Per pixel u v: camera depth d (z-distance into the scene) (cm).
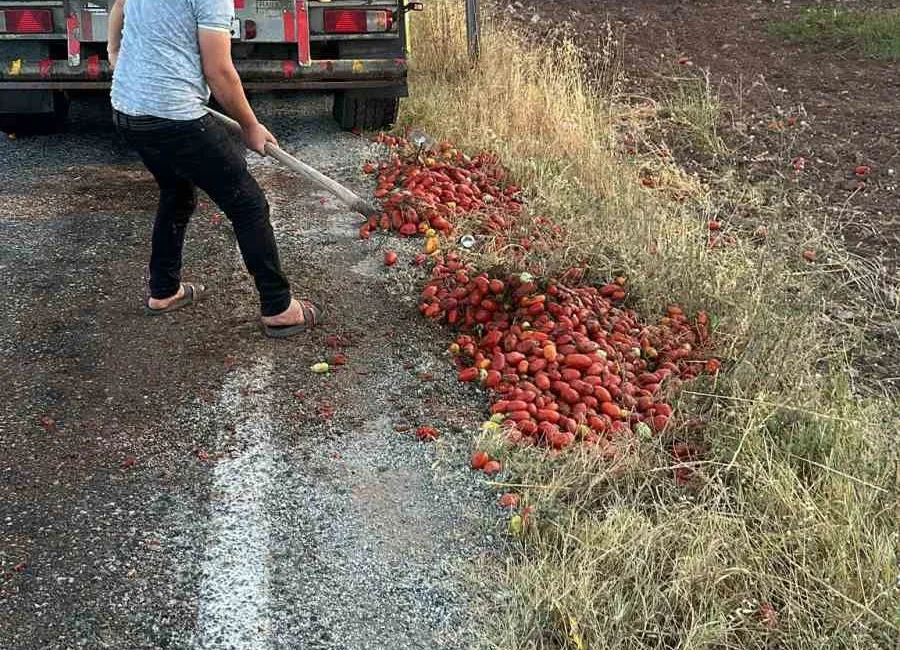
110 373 424
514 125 709
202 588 309
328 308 479
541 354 420
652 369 440
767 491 341
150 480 358
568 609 295
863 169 686
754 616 300
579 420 387
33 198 611
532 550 328
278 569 317
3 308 474
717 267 502
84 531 332
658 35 1092
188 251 540
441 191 589
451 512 344
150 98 395
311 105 820
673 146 756
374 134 733
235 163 415
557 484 345
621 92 869
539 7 1230
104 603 303
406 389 417
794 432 380
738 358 432
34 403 402
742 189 655
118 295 491
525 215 554
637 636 294
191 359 436
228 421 392
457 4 953
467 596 308
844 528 320
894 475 357
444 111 750
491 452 369
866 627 288
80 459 368
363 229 556
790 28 1088
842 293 525
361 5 665
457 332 463
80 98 836
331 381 421
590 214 555
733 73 946
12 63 649
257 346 447
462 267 500
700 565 305
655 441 375
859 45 1022
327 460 370
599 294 484
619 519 325
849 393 412
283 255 531
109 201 611
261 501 347
